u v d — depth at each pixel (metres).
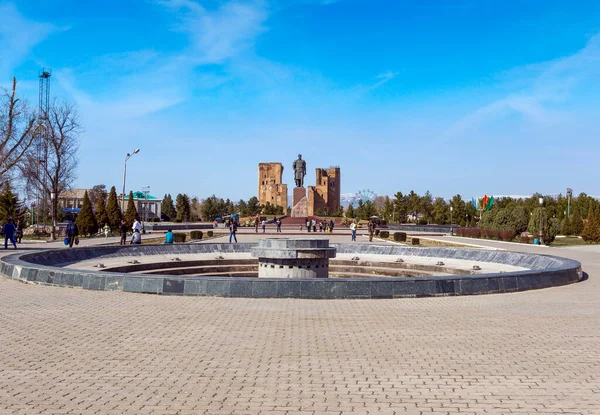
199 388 5.25
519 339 7.35
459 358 6.37
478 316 9.02
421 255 22.28
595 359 6.35
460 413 4.62
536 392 5.16
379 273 19.61
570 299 10.88
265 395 5.05
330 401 4.90
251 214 95.94
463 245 32.69
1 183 39.75
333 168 118.62
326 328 8.02
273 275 16.09
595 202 70.38
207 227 62.16
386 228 63.38
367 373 5.76
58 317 8.77
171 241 26.11
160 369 5.89
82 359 6.29
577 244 36.28
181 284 11.02
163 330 7.84
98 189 105.62
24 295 10.93
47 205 55.16
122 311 9.30
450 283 11.26
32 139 37.53
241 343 7.07
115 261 18.98
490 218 44.41
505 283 11.81
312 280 10.77
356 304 10.14
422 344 7.05
